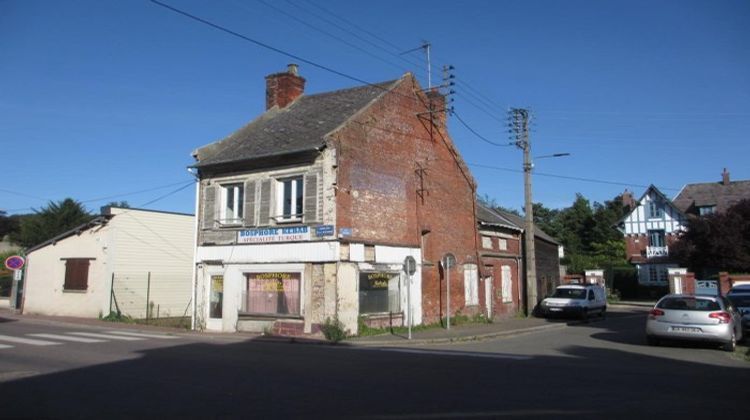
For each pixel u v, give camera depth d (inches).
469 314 1021.8
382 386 370.0
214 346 613.9
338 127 768.3
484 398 332.5
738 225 1720.0
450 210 1002.7
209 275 853.2
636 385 377.7
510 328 885.8
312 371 433.4
